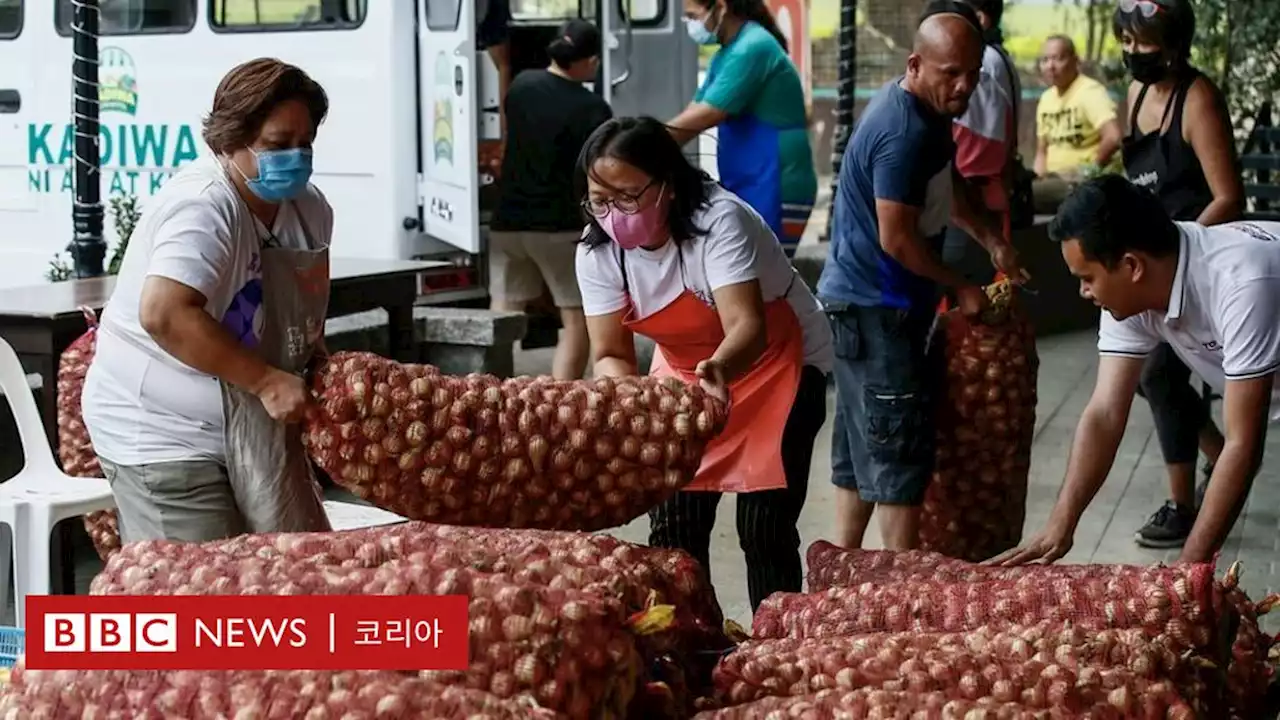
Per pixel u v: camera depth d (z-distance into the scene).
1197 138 5.42
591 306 3.84
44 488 4.39
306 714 1.99
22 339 5.25
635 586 2.22
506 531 2.42
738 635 2.57
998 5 6.73
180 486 3.36
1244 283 3.44
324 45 8.49
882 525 4.69
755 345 3.59
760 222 3.76
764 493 3.96
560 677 2.03
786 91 7.51
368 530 2.40
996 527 4.63
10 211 9.68
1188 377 5.87
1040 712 2.11
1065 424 8.05
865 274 4.70
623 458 2.73
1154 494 6.73
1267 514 6.41
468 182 7.83
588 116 7.86
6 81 9.58
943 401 4.56
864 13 15.46
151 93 9.07
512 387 2.74
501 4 9.05
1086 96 11.09
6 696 2.16
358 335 7.38
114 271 7.52
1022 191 8.05
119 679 2.11
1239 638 2.68
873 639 2.30
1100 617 2.39
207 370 3.12
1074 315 10.95
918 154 4.57
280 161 3.17
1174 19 5.36
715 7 7.40
